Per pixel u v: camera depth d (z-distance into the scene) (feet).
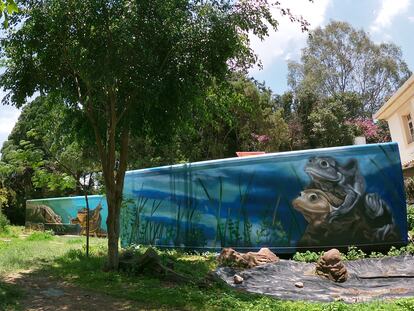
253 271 35.45
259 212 45.50
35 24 32.45
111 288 29.94
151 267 33.83
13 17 32.91
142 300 26.96
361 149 43.52
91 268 36.70
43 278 34.24
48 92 37.81
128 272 34.32
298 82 152.76
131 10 30.40
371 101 158.10
